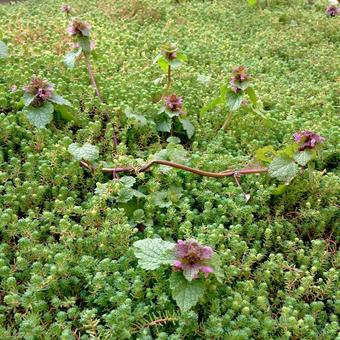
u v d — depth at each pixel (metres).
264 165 0.30
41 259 0.23
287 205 0.30
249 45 0.57
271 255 0.25
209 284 0.22
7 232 0.24
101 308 0.22
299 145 0.28
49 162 0.28
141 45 0.52
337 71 0.50
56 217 0.26
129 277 0.22
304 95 0.44
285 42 0.58
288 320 0.21
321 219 0.29
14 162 0.27
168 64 0.37
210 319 0.20
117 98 0.37
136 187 0.29
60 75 0.39
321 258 0.26
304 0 0.78
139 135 0.34
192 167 0.30
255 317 0.22
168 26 0.59
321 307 0.23
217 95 0.41
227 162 0.31
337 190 0.30
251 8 0.72
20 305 0.21
